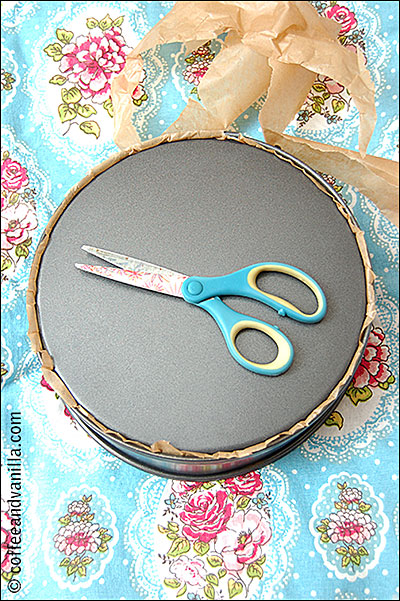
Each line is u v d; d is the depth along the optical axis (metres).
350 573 0.54
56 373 0.51
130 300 0.52
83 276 0.53
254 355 0.50
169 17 0.62
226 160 0.58
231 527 0.56
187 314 0.51
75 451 0.59
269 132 0.62
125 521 0.56
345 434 0.58
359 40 0.72
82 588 0.54
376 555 0.54
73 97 0.72
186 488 0.57
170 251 0.54
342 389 0.49
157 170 0.57
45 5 0.77
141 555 0.55
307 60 0.58
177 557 0.55
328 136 0.69
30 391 0.61
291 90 0.62
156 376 0.50
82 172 0.69
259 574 0.54
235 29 0.61
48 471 0.58
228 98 0.65
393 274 0.63
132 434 0.48
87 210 0.56
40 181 0.69
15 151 0.70
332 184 0.66
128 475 0.58
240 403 0.49
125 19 0.75
